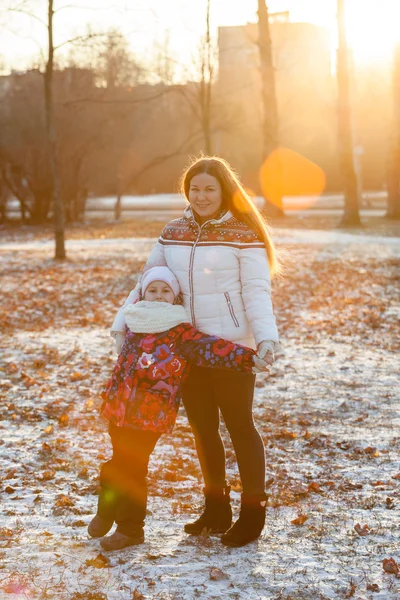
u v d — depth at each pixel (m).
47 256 23.20
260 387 8.24
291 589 3.58
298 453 6.06
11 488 5.02
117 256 22.75
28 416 6.93
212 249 4.02
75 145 41.78
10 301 14.55
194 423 4.24
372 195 63.34
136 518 4.07
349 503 4.92
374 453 5.99
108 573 3.69
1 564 3.79
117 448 4.06
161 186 75.50
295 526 4.49
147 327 3.97
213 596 3.48
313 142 73.75
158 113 53.25
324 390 8.09
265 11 35.38
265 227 4.18
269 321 3.95
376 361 9.52
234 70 41.59
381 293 15.36
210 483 4.29
